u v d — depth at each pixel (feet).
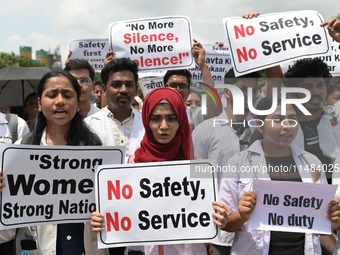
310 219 9.29
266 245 9.64
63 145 9.81
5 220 9.15
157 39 16.31
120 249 9.92
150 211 9.35
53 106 9.43
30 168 9.34
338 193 9.51
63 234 9.61
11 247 10.32
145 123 10.08
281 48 11.76
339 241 10.06
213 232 9.23
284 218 9.33
